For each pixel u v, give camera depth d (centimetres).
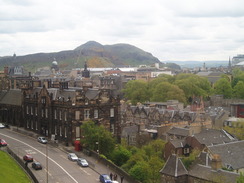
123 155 10156
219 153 10456
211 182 7662
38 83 15088
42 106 12350
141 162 8856
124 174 8350
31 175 7756
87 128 10494
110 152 10331
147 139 14212
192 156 10075
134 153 11531
